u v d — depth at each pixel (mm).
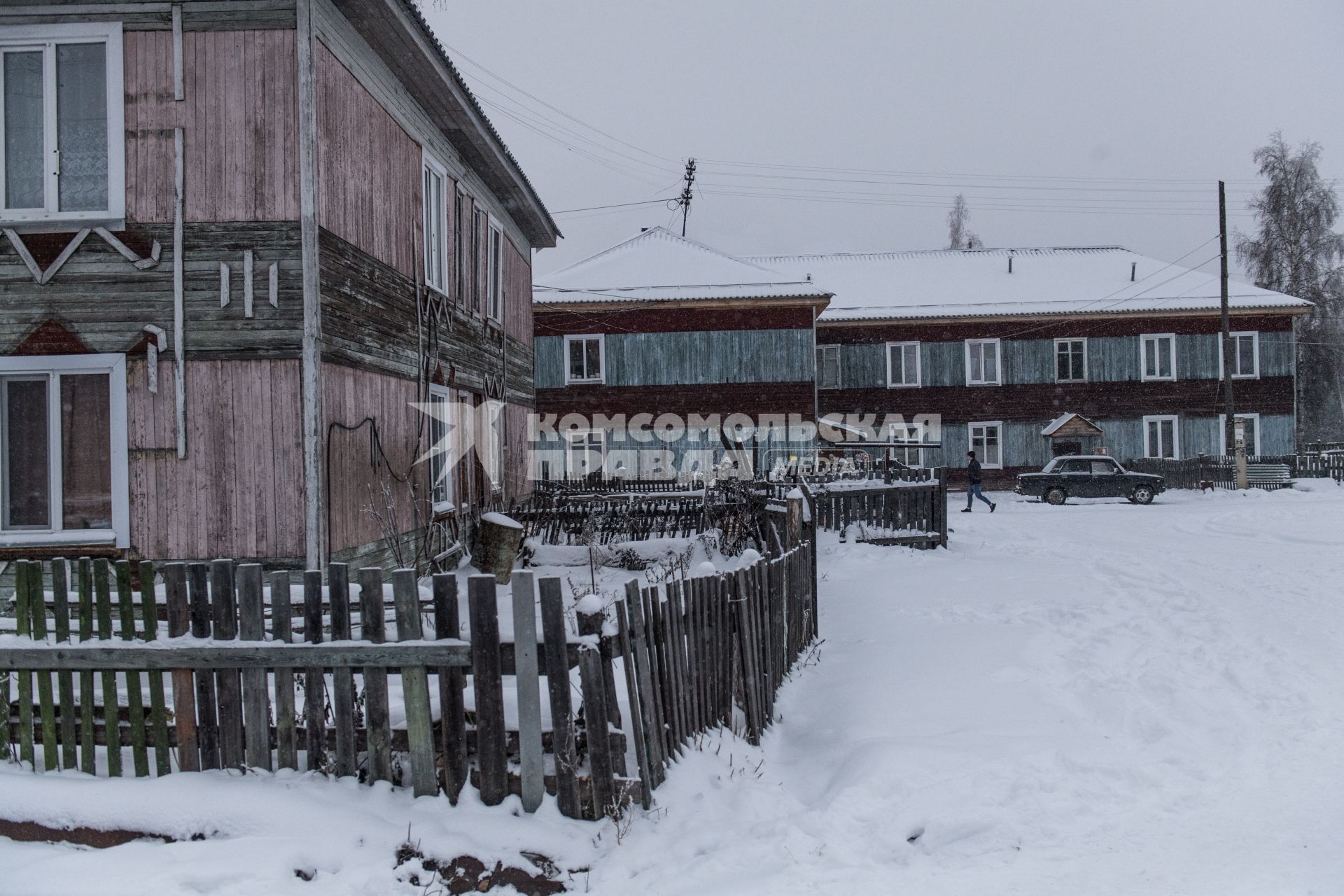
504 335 18672
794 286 30672
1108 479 30172
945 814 4941
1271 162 47312
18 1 9086
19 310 9086
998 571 13211
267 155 9125
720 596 6281
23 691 5117
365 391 10508
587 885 4332
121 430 9023
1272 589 11430
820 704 7203
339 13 9914
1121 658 8141
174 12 9102
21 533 9008
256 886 4188
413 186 12508
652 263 32219
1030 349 36969
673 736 5395
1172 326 36500
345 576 4918
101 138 9211
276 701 4969
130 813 4656
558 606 4723
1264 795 5215
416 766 4836
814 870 4398
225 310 9070
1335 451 35219
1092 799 5195
